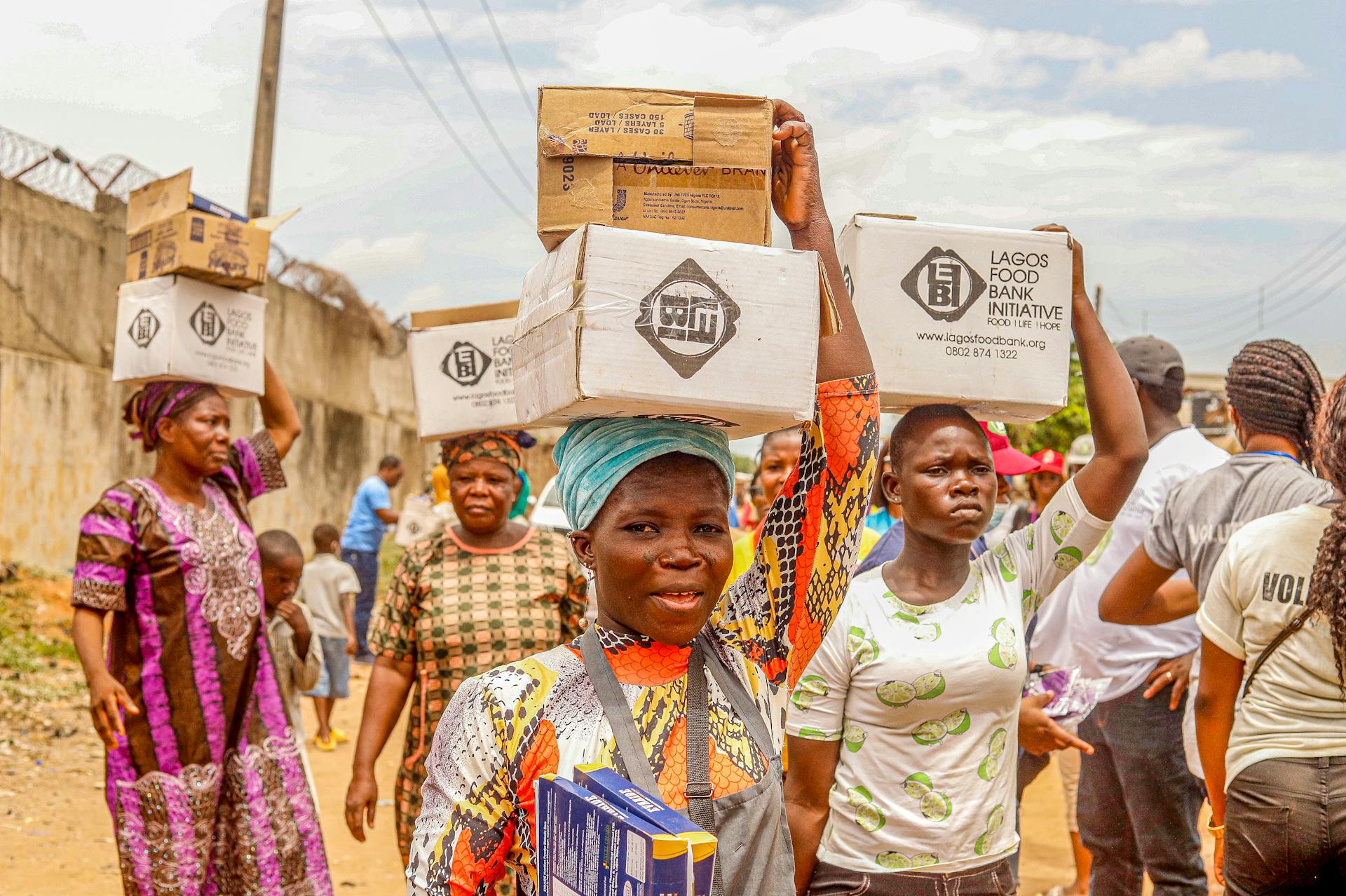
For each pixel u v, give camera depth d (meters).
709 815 1.57
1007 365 2.44
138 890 3.65
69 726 7.95
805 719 2.75
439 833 1.61
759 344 1.52
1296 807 2.47
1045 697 3.28
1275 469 3.31
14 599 10.59
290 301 17.75
